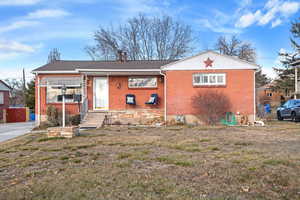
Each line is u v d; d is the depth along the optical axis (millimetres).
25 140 9242
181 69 14742
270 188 3762
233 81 14461
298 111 15477
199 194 3494
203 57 14664
